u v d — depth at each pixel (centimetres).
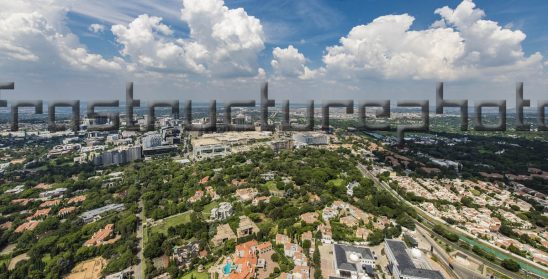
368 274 16975
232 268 17162
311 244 19775
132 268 18900
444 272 17938
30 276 17988
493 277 17325
